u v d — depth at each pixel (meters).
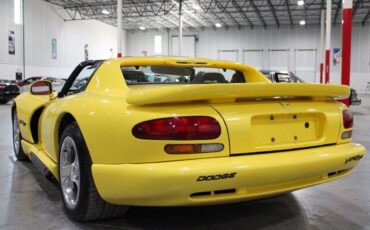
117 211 2.09
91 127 1.89
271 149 1.85
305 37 29.06
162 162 1.66
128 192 1.71
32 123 3.22
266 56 30.03
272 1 22.77
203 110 1.74
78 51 25.80
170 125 1.66
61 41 23.95
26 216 2.28
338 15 25.62
